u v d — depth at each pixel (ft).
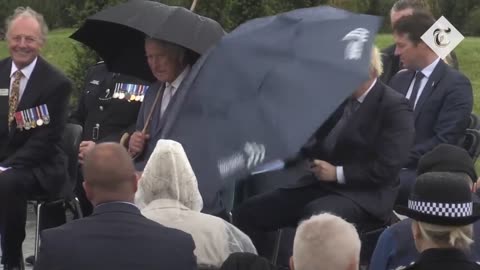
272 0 88.12
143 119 53.06
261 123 35.60
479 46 181.88
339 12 39.63
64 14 182.29
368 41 36.88
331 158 51.08
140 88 62.18
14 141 59.21
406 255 39.32
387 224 50.93
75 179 60.85
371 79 50.83
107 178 32.42
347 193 50.65
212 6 87.51
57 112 59.31
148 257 31.68
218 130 36.88
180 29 49.44
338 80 35.45
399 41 60.23
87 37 54.75
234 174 35.81
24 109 59.16
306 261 29.01
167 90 52.03
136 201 38.73
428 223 30.40
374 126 50.62
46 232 32.12
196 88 38.75
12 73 59.72
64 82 59.67
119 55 55.98
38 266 31.71
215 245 37.88
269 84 36.65
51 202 59.21
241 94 37.06
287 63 37.09
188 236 32.60
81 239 31.71
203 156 36.94
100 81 63.52
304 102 35.19
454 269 29.94
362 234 50.42
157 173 38.19
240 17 87.51
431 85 59.77
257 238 54.03
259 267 33.65
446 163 41.75
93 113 62.90
